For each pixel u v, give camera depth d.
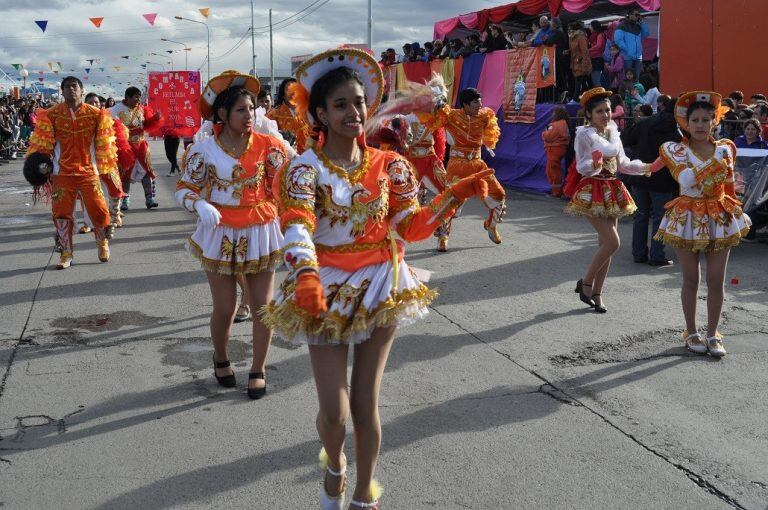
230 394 4.75
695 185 5.22
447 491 3.54
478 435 4.12
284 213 2.85
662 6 13.27
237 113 4.66
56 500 3.47
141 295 7.07
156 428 4.24
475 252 8.95
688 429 4.20
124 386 4.86
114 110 12.24
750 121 9.91
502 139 15.83
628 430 4.18
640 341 5.71
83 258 8.71
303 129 7.29
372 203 2.97
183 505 3.44
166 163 22.69
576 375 5.02
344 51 2.97
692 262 5.34
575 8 14.72
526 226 10.73
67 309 6.61
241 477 3.69
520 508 3.40
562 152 13.54
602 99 6.22
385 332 3.03
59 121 7.91
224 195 4.70
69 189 8.09
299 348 5.59
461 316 6.36
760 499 3.46
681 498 3.47
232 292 4.77
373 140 3.73
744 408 4.48
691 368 5.14
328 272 2.96
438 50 18.41
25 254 8.98
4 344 5.67
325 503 3.11
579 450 3.95
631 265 8.29
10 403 4.57
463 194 2.95
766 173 9.12
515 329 6.01
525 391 4.75
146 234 10.23
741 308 6.54
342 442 3.03
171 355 5.46
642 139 8.05
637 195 8.21
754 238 9.57
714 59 12.50
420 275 3.46
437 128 8.63
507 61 15.34
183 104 18.58
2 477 3.68
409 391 4.75
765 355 5.39
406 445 4.00
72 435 4.14
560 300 6.86
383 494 3.51
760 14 12.09
